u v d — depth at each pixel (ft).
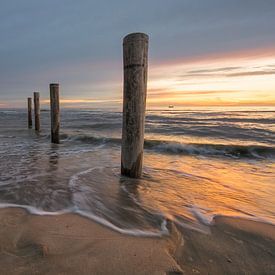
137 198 11.14
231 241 7.40
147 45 12.59
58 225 8.09
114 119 84.69
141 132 13.58
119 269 5.77
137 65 12.42
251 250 6.91
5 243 6.81
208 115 107.96
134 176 14.20
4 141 31.96
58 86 29.71
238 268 6.05
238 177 15.96
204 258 6.44
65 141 32.58
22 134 40.57
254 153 25.20
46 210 9.45
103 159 20.36
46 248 6.58
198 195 11.93
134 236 7.50
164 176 15.51
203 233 7.89
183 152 25.91
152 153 25.12
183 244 7.15
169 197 11.46
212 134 41.39
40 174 15.06
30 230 7.65
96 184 13.10
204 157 23.59
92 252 6.48
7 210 9.34
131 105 13.12
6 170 16.05
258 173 17.31
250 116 96.78
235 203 10.92
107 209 9.73
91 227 8.02
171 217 9.09
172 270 5.81
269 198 11.75
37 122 46.32
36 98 45.73
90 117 99.09
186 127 51.42
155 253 6.53
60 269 5.69
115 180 13.85
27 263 5.89
